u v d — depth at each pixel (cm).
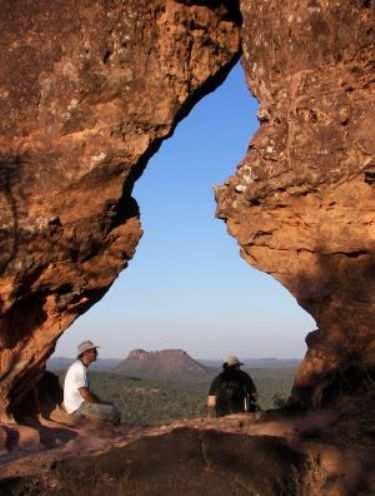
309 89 902
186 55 1038
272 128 952
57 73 1010
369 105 870
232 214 1006
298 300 973
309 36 897
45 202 1012
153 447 701
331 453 707
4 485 679
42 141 1014
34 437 948
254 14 960
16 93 1015
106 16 1003
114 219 1071
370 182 873
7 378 1021
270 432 796
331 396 895
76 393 1106
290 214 954
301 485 644
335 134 881
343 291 927
